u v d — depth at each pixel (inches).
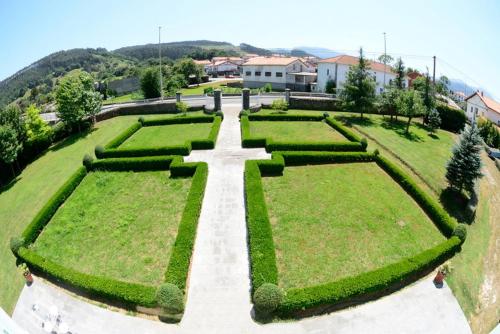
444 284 619.2
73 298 599.2
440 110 1507.1
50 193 989.8
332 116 1526.8
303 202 820.6
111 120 1589.6
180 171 944.9
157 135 1290.6
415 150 1149.7
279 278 611.2
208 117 1421.0
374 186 899.4
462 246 726.5
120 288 568.1
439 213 766.5
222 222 764.0
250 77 2647.6
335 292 549.6
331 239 706.2
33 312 582.2
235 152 1095.6
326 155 1000.9
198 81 3245.6
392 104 1440.7
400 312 560.1
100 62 5856.3
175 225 756.0
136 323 543.8
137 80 3459.6
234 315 551.5
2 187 1188.5
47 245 737.0
